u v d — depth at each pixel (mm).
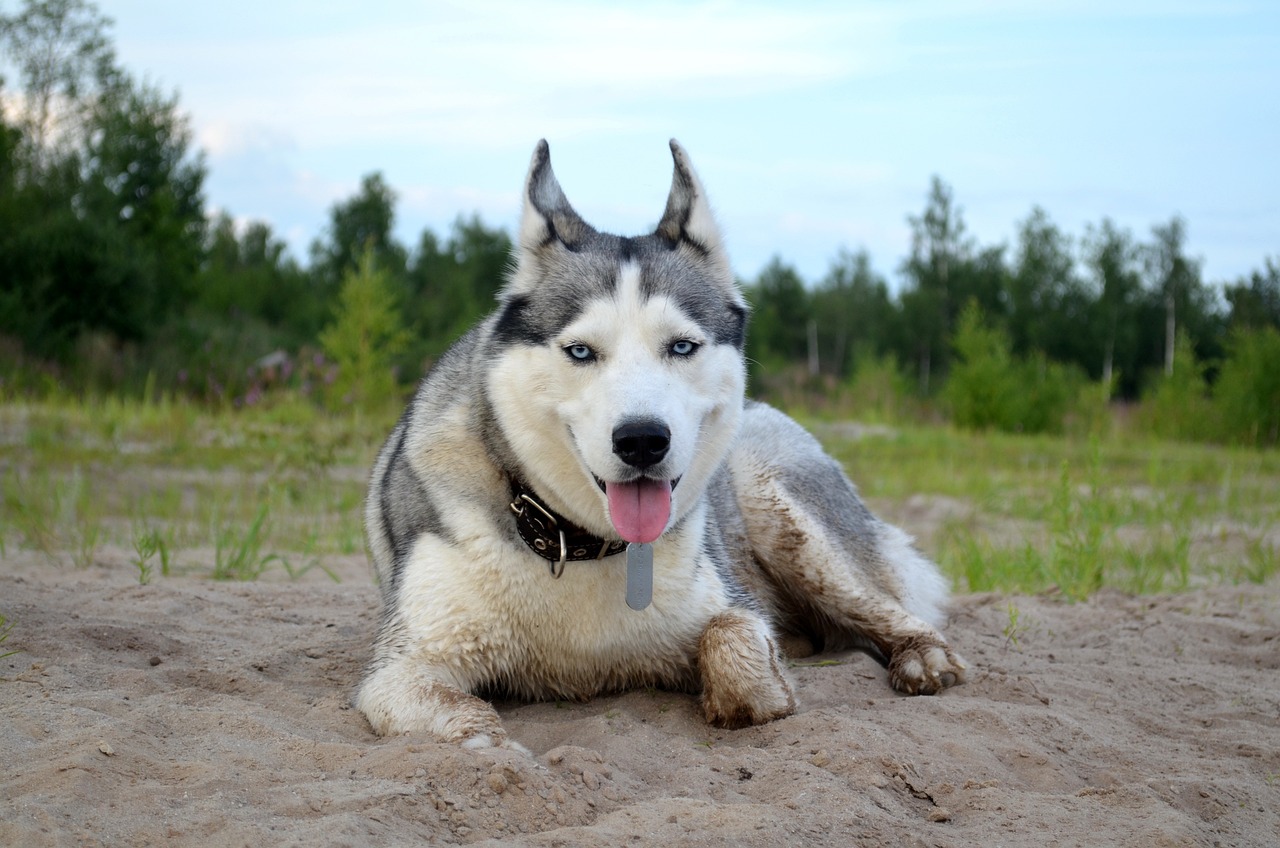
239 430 14555
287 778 2854
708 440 3840
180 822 2484
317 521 8812
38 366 19375
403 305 37531
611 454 3385
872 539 5215
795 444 5246
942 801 3131
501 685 4004
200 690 3762
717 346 3770
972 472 14883
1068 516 7023
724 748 3422
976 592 6848
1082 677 4621
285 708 3672
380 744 3168
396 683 3545
